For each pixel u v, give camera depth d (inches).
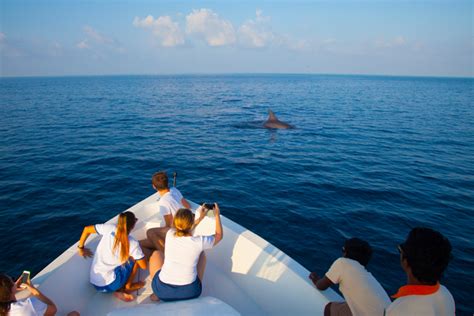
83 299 144.8
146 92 2672.2
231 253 170.4
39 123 967.6
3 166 520.7
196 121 1061.8
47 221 335.0
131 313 110.3
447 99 2230.6
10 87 3535.9
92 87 3572.8
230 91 2930.6
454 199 405.4
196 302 117.9
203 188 436.5
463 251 284.4
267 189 432.8
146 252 174.4
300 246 288.2
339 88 3678.6
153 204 205.3
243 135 832.9
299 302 135.8
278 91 2992.1
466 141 786.2
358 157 617.0
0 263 265.0
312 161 582.9
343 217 346.0
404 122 1088.2
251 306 149.5
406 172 520.1
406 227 327.0
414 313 77.2
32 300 115.3
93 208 370.3
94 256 152.0
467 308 217.9
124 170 514.9
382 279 245.4
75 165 534.6
